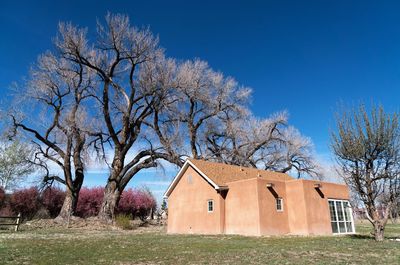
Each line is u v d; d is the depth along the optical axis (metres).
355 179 15.20
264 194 20.19
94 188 42.50
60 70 29.92
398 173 14.53
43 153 31.34
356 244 13.61
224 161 37.72
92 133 31.44
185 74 33.00
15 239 16.09
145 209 45.66
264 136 39.31
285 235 19.70
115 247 13.19
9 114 28.44
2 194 32.69
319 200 21.42
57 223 27.17
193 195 23.62
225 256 10.55
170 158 31.86
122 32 29.95
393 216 16.81
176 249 12.51
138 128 32.66
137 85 31.91
